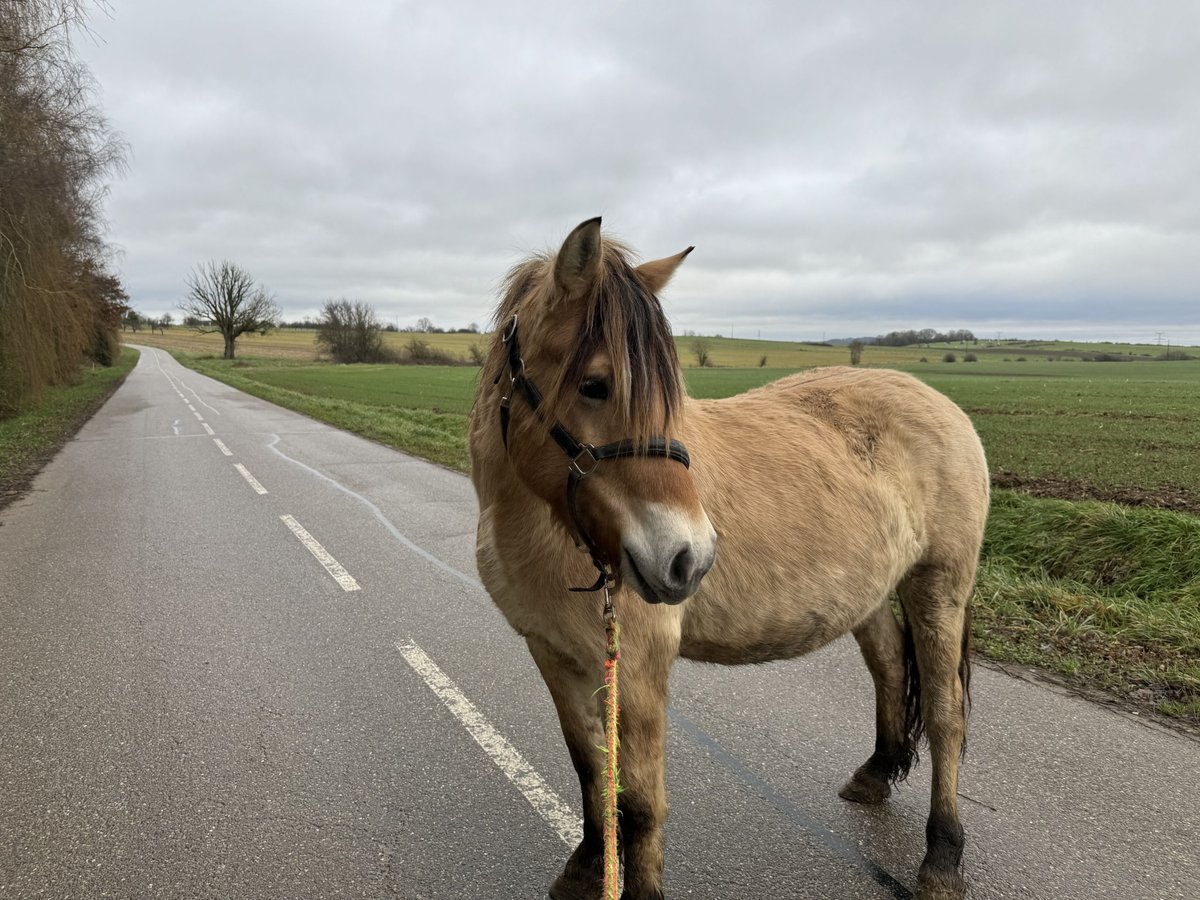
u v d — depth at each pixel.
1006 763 3.45
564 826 3.08
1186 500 8.77
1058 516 6.75
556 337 1.99
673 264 2.29
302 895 2.68
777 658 2.72
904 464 2.93
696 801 3.25
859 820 3.12
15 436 17.16
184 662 4.66
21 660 4.69
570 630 2.24
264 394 31.30
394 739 3.76
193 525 8.33
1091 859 2.79
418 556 7.08
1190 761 3.45
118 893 2.68
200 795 3.27
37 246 19.16
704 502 2.41
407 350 79.38
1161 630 4.82
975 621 5.19
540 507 2.21
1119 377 51.97
